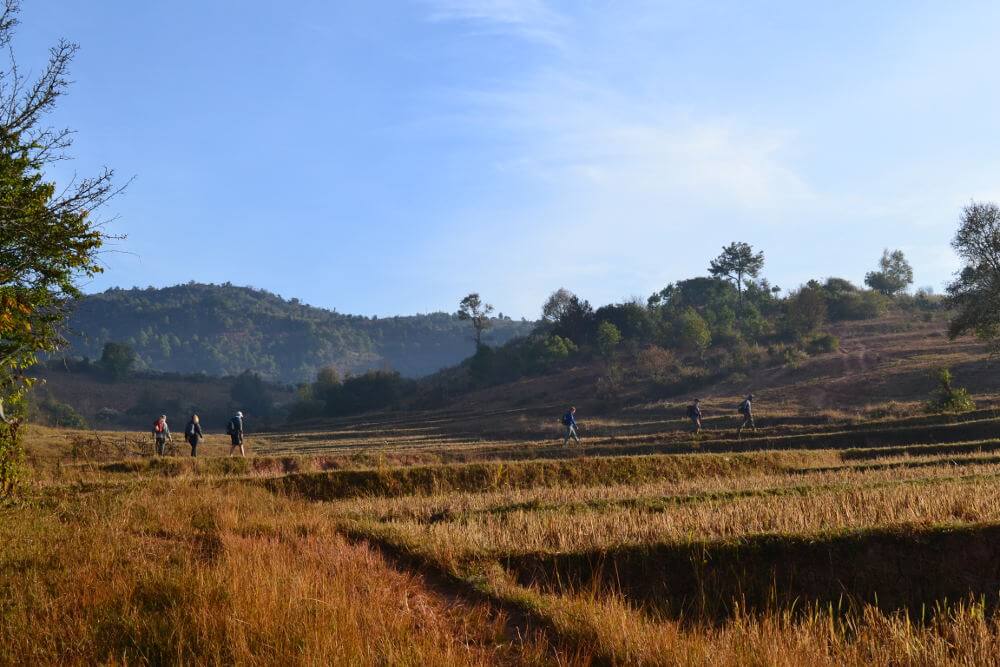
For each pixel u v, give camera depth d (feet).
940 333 235.61
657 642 22.57
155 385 438.81
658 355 241.96
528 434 160.97
